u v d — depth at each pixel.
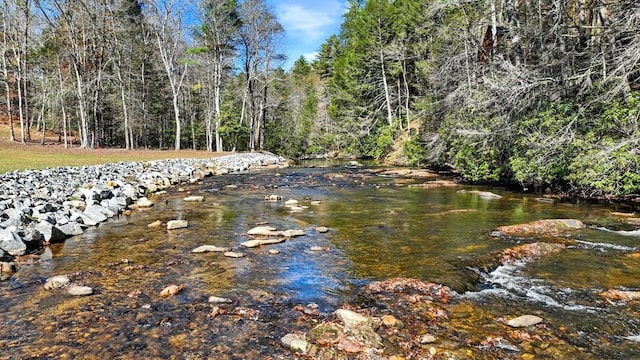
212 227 9.05
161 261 6.50
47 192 10.88
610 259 6.41
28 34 34.88
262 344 3.88
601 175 10.89
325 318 4.43
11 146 29.77
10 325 4.25
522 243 7.35
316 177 20.41
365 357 3.63
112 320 4.37
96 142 36.44
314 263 6.41
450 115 20.39
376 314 4.50
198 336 4.03
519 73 13.66
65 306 4.73
